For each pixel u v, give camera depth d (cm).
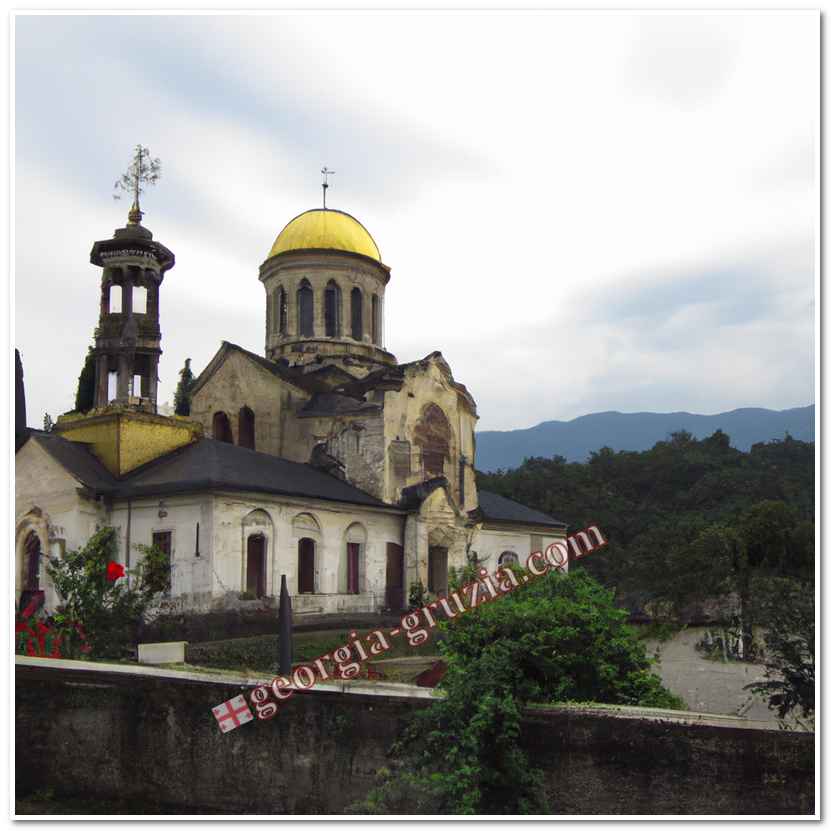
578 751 1625
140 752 1803
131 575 3130
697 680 2402
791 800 1555
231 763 1766
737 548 2975
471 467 4775
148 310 3759
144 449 3559
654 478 9894
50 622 2480
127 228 3728
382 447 4159
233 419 4531
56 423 3666
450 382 4638
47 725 1836
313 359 4741
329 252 4834
